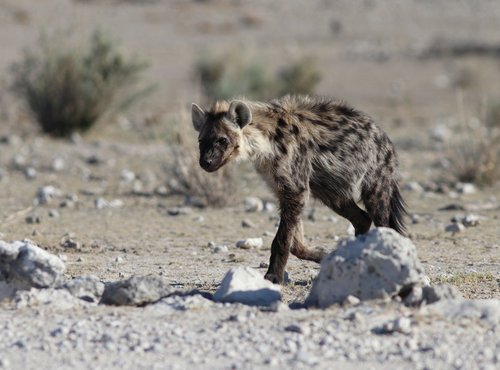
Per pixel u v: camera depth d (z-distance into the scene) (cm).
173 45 16350
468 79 12788
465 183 6562
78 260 4134
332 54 16000
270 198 5984
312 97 3828
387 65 14738
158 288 3048
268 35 18275
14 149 7962
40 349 2541
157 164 7381
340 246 2933
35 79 8769
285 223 3591
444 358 2439
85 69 8725
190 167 6044
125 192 6300
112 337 2606
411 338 2580
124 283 3027
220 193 5756
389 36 18438
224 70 11381
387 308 2811
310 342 2559
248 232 4906
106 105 8812
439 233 4844
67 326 2723
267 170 3669
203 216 5416
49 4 19212
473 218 5059
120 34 17162
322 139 3659
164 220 5291
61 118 8638
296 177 3612
